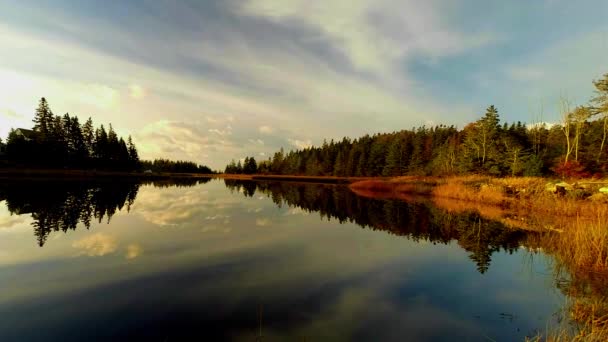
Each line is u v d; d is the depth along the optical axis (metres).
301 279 6.78
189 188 34.94
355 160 79.50
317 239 10.84
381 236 11.64
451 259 8.73
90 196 20.36
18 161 41.75
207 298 5.55
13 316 4.73
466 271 7.68
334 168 83.12
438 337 4.57
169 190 30.14
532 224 13.81
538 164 30.55
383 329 4.76
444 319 5.14
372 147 78.94
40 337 4.16
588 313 5.23
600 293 6.10
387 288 6.47
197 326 4.57
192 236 10.34
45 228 10.73
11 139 42.06
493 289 6.50
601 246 7.82
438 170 47.62
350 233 12.07
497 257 8.98
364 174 74.25
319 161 93.19
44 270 6.79
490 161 36.69
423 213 17.64
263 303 5.48
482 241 10.98
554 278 7.15
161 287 6.01
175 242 9.46
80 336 4.20
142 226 11.59
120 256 7.92
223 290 5.96
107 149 56.72
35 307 5.04
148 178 54.22
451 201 24.03
